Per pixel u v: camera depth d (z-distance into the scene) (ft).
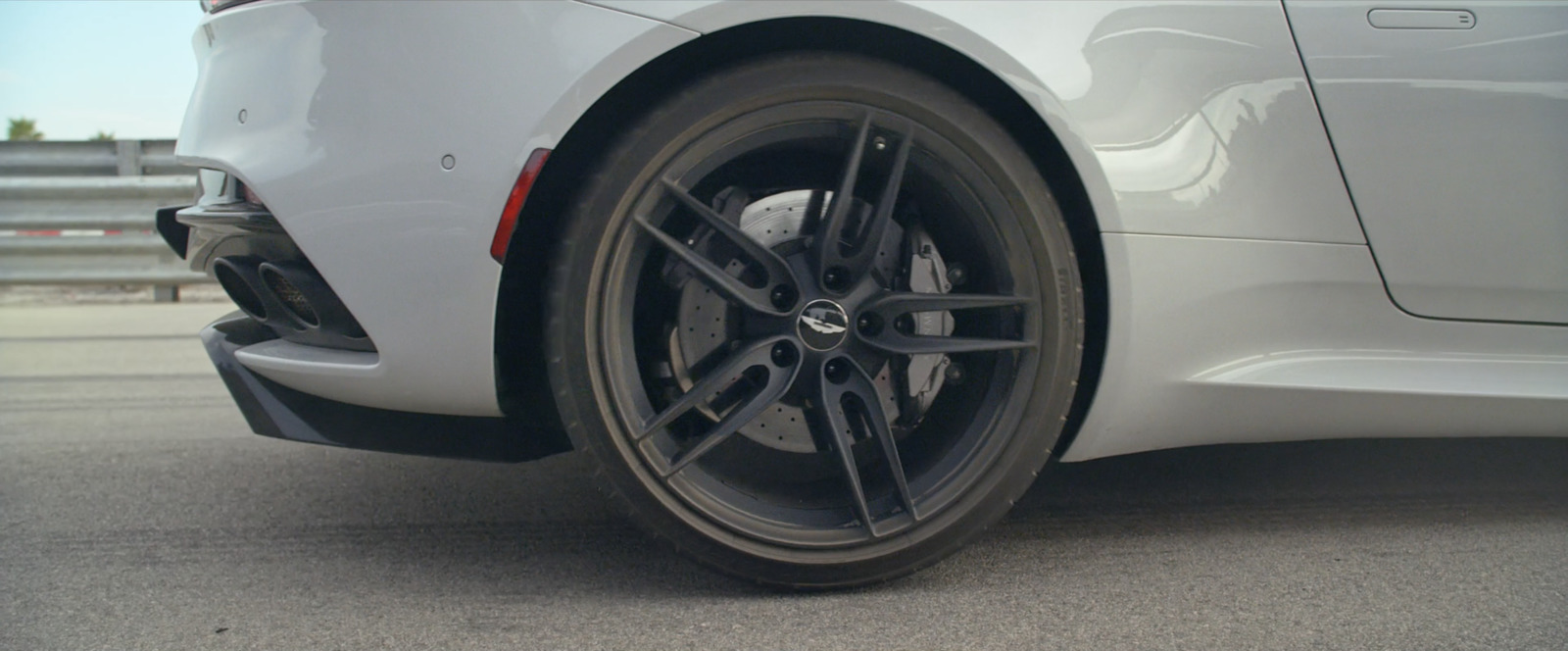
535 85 4.83
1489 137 5.80
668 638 4.90
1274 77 5.57
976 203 5.32
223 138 5.28
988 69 5.15
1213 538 6.37
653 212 5.04
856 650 4.77
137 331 17.01
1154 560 5.99
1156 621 5.12
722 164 5.15
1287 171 5.60
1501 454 8.36
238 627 5.08
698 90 4.98
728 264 5.49
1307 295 5.76
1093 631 4.99
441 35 4.88
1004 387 5.45
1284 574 5.78
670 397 5.49
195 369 13.39
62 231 20.77
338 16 5.00
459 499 7.27
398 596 5.48
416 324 5.01
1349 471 7.86
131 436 9.35
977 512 5.43
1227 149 5.51
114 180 20.76
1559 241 5.94
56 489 7.59
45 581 5.74
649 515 5.14
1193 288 5.51
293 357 5.52
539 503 7.16
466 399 5.15
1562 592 5.50
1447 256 5.84
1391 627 5.05
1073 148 5.25
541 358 5.48
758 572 5.27
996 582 5.63
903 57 5.33
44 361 14.01
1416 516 6.82
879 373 5.58
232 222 5.34
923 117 5.16
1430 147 5.74
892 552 5.36
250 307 6.08
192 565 6.00
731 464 5.48
